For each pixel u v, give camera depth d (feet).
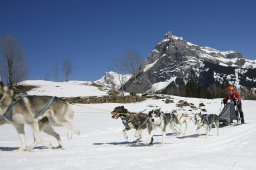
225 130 51.93
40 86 135.44
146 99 122.72
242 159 24.97
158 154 27.86
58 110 31.53
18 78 135.33
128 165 22.24
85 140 42.75
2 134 52.54
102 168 21.12
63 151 29.35
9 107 29.30
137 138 38.19
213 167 22.04
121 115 38.91
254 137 40.98
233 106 58.39
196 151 30.60
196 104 115.24
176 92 299.79
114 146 34.65
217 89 308.19
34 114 30.27
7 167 21.12
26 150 29.86
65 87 136.98
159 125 35.81
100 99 113.60
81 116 80.59
